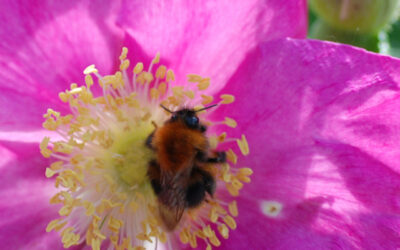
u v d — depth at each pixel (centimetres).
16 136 9
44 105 9
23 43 9
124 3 9
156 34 9
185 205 9
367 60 9
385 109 9
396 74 9
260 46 9
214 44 9
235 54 9
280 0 9
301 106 9
